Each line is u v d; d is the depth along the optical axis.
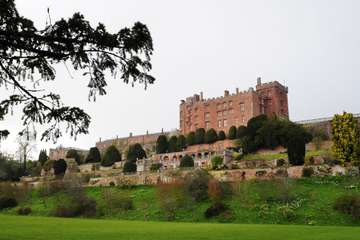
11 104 11.32
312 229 28.11
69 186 64.19
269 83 95.12
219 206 45.16
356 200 36.44
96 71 11.76
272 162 65.88
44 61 11.48
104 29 10.80
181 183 53.62
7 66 11.23
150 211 50.03
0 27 9.98
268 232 25.02
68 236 18.88
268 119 80.12
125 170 78.62
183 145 93.44
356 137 54.31
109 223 35.12
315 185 49.50
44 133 11.61
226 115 93.00
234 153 77.81
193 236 21.42
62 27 10.34
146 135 119.69
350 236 22.22
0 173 88.31
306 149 72.38
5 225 25.75
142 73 11.92
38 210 59.53
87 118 11.84
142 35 11.16
